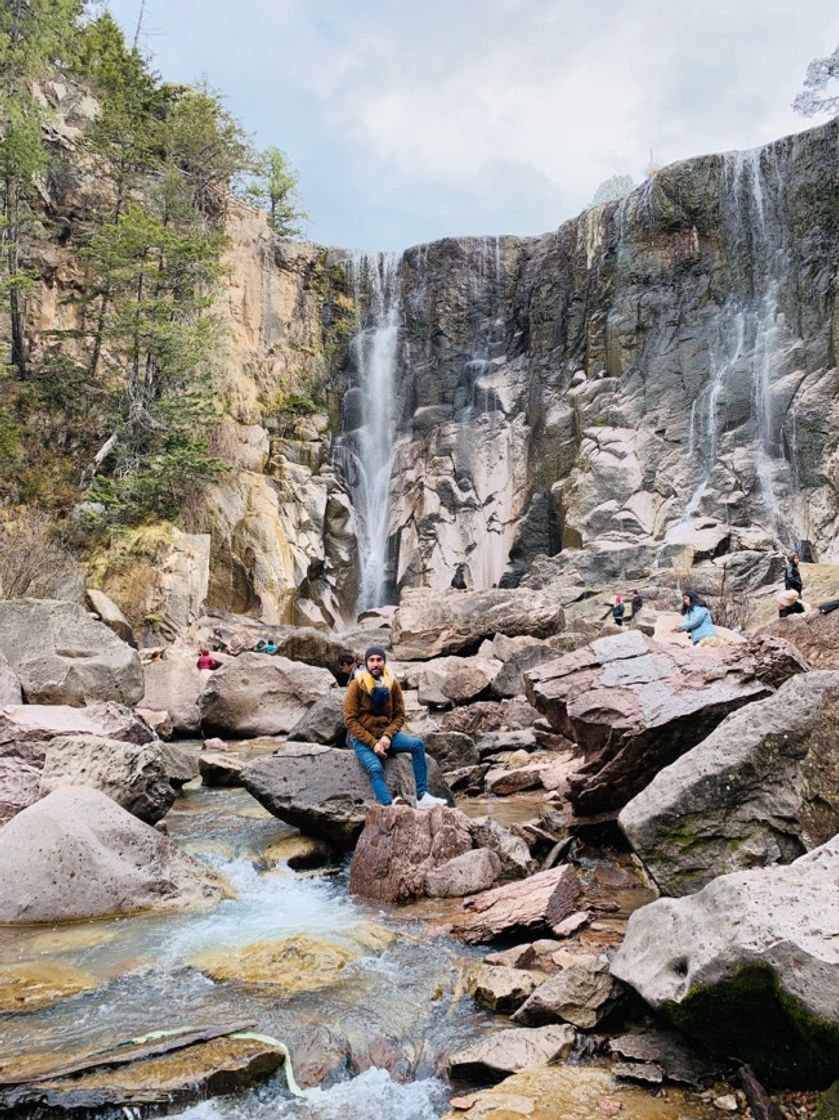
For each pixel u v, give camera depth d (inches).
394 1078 140.3
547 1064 137.0
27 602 449.4
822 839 164.2
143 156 1277.1
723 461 1160.8
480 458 1371.8
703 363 1241.4
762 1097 121.2
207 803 332.5
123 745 271.0
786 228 1211.2
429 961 180.4
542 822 277.7
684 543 1020.5
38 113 1090.1
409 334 1472.7
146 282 1181.1
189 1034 145.3
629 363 1283.2
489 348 1446.9
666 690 248.4
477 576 1304.1
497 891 212.7
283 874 249.1
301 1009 156.9
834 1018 107.3
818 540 1063.0
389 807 238.8
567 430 1311.5
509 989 159.3
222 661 725.3
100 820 227.8
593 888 224.1
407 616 730.8
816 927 116.9
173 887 223.6
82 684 424.2
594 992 149.5
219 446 1210.6
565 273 1396.4
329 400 1456.7
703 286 1268.5
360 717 275.4
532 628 676.1
